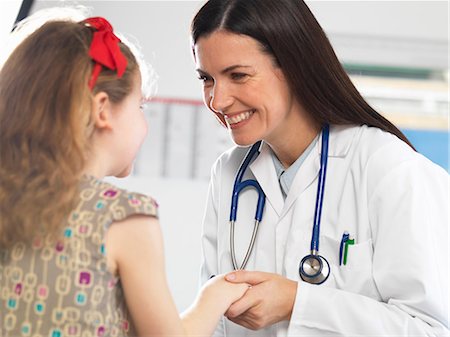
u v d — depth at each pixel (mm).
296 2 1304
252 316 1236
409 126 3273
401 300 1224
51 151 983
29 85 1006
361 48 3020
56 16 1182
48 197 962
